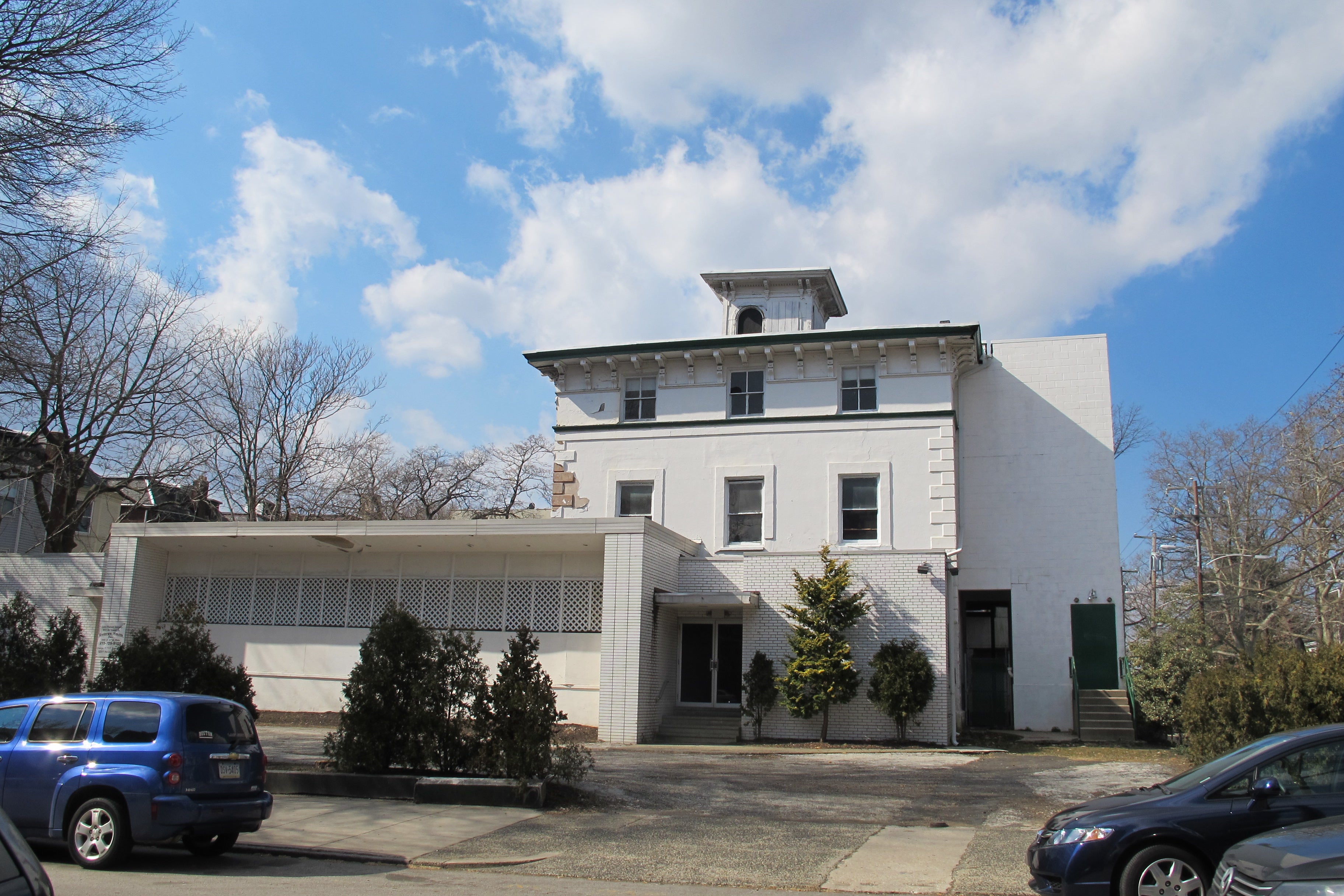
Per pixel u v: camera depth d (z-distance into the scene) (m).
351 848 11.32
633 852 11.23
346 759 14.91
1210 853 7.85
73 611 27.22
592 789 15.27
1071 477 29.14
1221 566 44.03
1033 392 29.88
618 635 23.11
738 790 15.48
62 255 18.80
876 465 27.72
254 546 27.17
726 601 23.70
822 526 27.73
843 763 19.19
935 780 16.83
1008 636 30.56
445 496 55.19
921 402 27.78
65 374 29.56
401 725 14.95
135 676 15.87
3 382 26.59
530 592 25.59
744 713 23.48
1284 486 41.72
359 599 26.81
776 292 32.00
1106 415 29.25
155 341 32.41
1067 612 28.38
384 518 52.09
